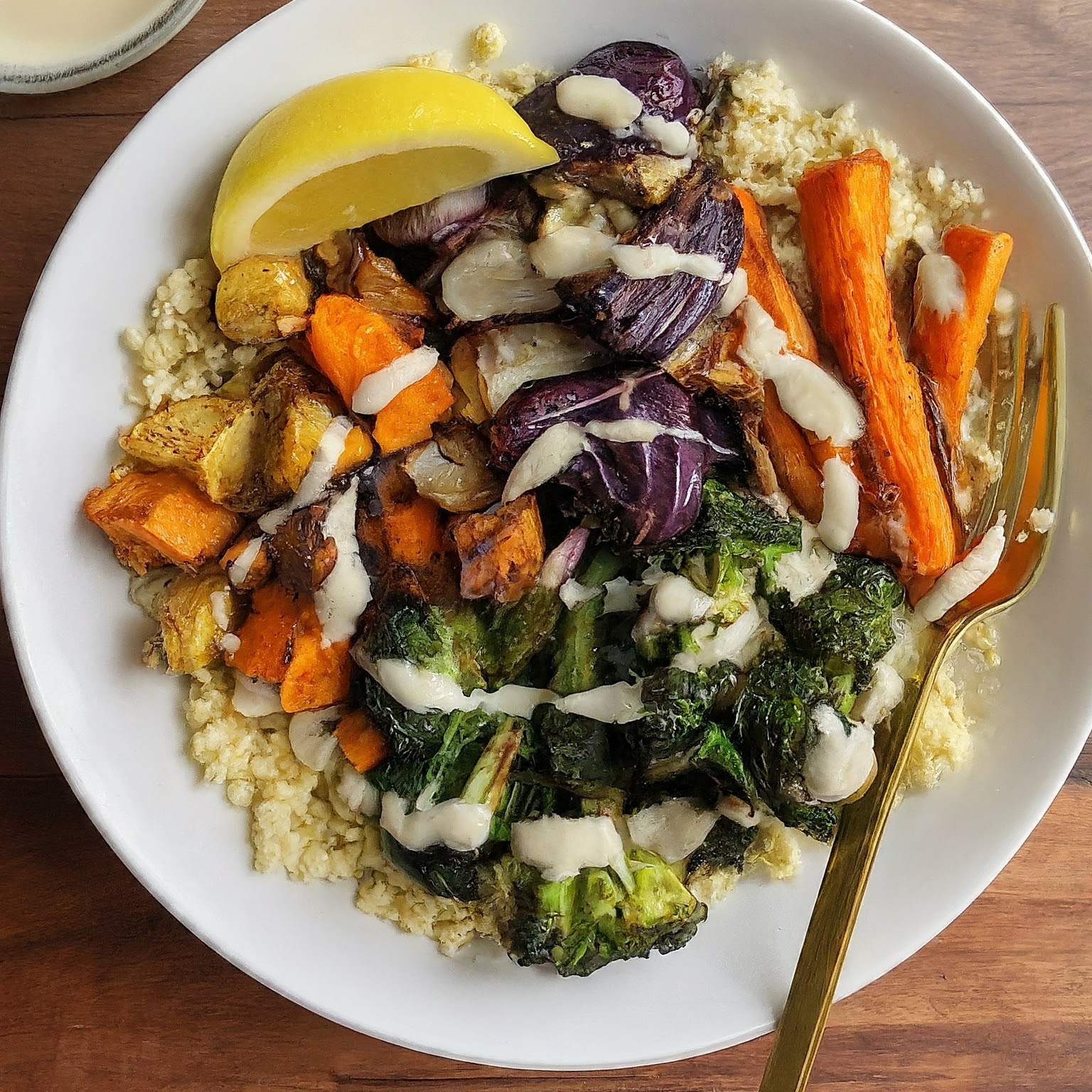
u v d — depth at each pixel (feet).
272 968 0.99
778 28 0.99
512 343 0.99
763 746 0.97
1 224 1.06
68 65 1.03
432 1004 1.02
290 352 1.00
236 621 0.99
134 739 0.99
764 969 1.05
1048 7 1.13
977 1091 1.18
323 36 0.94
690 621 0.98
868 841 0.99
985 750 1.07
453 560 1.01
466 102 0.91
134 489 0.96
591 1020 1.03
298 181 0.91
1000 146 1.01
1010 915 1.19
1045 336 1.04
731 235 0.97
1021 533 1.04
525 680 1.03
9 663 1.10
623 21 0.98
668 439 0.97
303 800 1.02
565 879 0.99
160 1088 1.12
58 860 1.11
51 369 0.94
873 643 0.99
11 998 1.11
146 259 0.96
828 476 1.01
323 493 0.98
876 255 1.00
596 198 0.98
